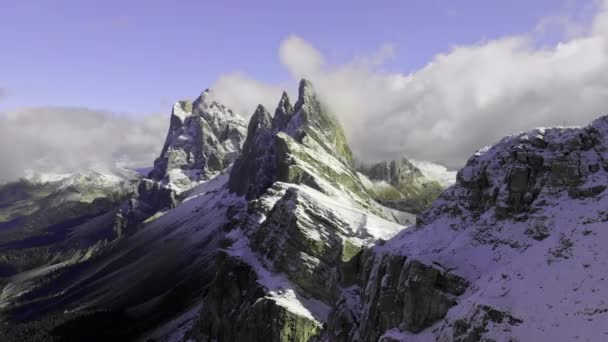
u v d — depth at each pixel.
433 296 99.44
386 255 120.81
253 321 147.50
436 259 103.50
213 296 175.00
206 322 175.25
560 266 86.38
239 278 168.00
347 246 141.38
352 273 139.75
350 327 127.44
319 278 153.38
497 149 118.31
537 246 95.00
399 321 106.12
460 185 123.56
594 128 107.56
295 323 140.50
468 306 86.44
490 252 101.75
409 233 129.88
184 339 194.00
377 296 116.31
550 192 103.06
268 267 164.00
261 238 175.88
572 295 79.50
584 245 88.06
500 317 79.81
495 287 88.50
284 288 152.88
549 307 79.00
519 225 102.62
